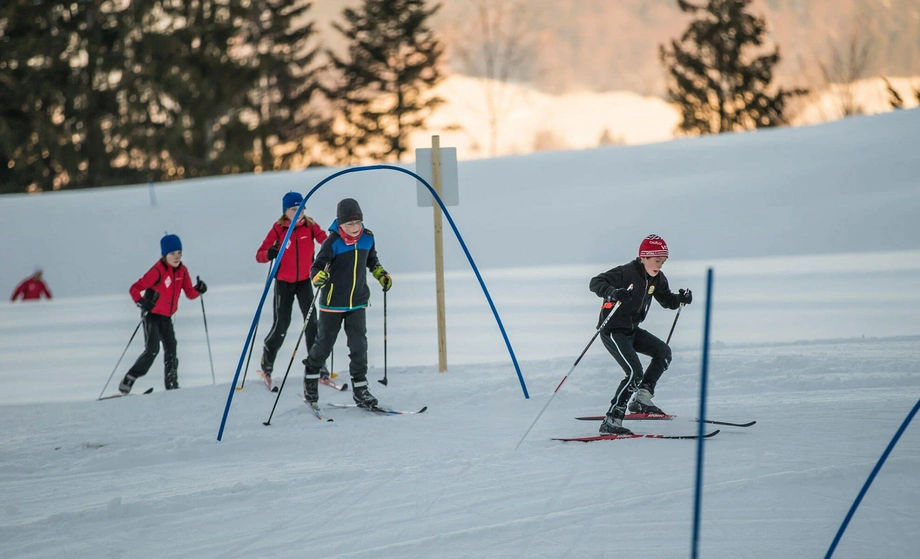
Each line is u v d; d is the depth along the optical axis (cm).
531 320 3456
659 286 1545
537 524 1138
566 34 15338
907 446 1393
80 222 7462
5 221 7594
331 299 1812
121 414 1902
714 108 13962
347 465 1451
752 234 5847
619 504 1195
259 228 6950
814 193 6475
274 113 13525
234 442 1612
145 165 12394
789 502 1180
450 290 4650
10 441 1700
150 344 2192
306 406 1900
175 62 12406
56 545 1137
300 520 1195
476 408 1827
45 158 11806
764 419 1589
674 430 1551
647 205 6662
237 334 3475
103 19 12044
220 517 1218
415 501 1247
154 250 6781
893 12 12988
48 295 5834
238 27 12762
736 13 13500
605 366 2138
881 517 1122
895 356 2045
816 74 13362
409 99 13550
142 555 1097
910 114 8169
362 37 13488
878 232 5562
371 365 2580
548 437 1572
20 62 11612
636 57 15762
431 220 6844
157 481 1416
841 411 1616
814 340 2312
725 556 1020
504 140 13925
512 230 6462
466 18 13625
